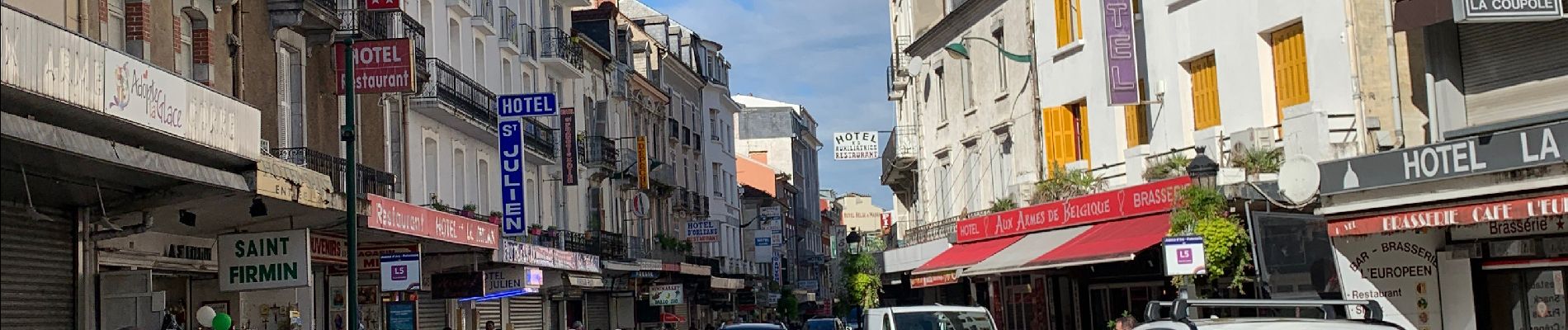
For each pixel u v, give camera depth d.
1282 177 18.27
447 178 35.25
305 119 26.50
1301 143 20.86
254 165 16.45
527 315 40.59
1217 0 23.72
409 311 28.34
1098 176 27.48
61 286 16.61
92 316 17.08
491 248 26.67
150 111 14.03
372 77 25.44
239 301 22.47
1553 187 14.48
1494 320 17.75
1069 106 29.03
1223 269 19.39
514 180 36.22
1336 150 20.45
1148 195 22.94
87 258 17.03
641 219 56.09
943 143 37.38
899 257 39.50
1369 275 17.55
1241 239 19.05
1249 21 22.95
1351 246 17.53
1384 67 20.73
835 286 104.25
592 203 49.12
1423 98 20.25
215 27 22.61
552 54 44.31
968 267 27.52
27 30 11.95
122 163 12.77
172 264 20.05
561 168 44.44
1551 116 16.73
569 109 44.28
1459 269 17.78
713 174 71.62
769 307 81.06
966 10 34.34
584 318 47.28
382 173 29.28
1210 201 19.55
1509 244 17.27
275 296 23.09
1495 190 15.03
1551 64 17.64
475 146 38.00
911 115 41.66
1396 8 18.78
